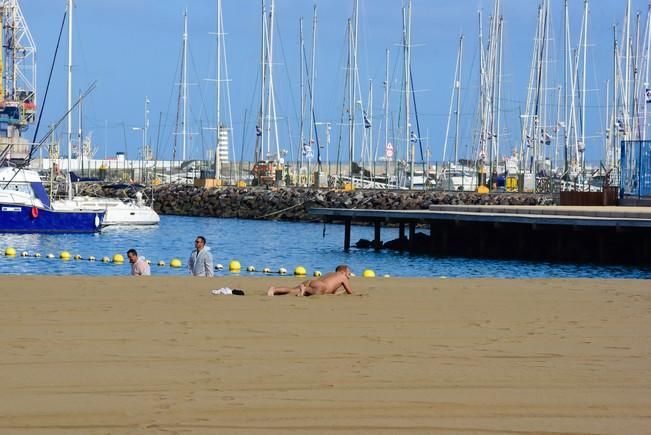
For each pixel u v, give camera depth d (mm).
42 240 55625
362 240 58938
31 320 15148
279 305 17297
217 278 22672
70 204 62844
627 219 43656
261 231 74125
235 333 14266
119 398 10430
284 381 11266
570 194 62906
